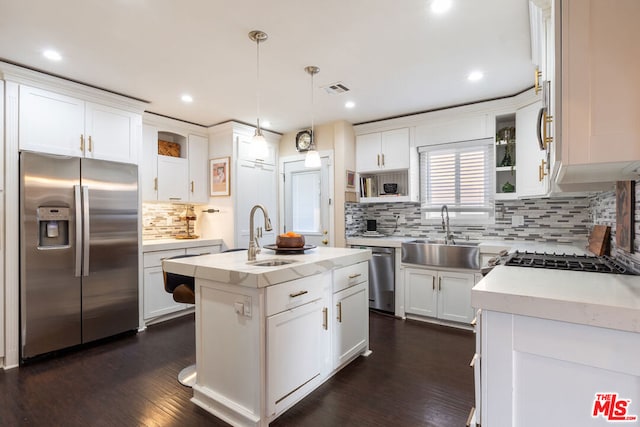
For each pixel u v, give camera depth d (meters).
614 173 1.33
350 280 2.57
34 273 2.69
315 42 2.31
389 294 3.83
